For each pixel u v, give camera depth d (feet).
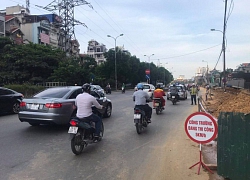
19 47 118.52
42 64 114.21
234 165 14.96
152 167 18.16
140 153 21.63
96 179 15.88
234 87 144.25
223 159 15.39
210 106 64.64
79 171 17.25
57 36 204.44
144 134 29.22
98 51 318.65
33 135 27.43
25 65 111.55
